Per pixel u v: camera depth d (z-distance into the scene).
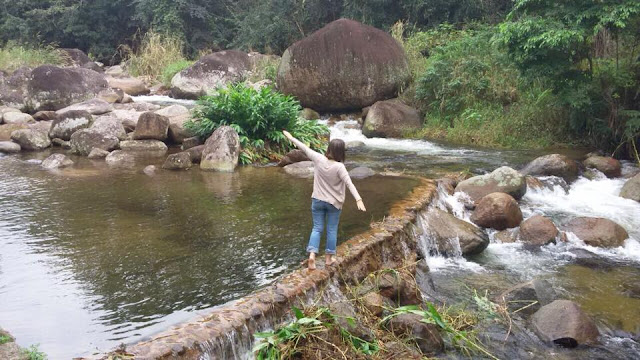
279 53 26.11
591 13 10.90
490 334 5.38
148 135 12.36
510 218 8.19
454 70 15.60
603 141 12.55
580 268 6.97
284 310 4.87
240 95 11.95
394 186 9.05
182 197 8.35
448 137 14.39
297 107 12.59
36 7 33.34
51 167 10.49
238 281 5.24
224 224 7.00
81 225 6.92
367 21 21.77
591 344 5.25
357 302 5.34
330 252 5.52
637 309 5.90
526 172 10.60
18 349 3.93
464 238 7.37
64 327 4.34
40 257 5.81
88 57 29.17
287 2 25.19
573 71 12.29
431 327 5.15
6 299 4.82
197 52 30.02
